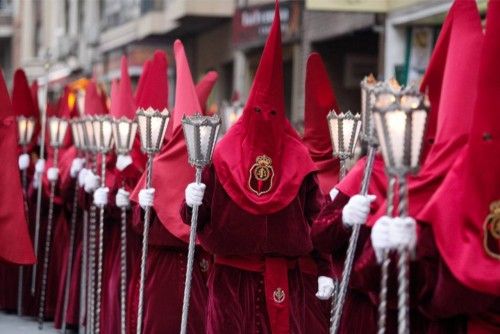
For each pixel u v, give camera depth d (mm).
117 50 50938
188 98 11695
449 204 7301
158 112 10789
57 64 46594
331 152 11859
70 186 15117
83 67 58969
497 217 7277
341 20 28219
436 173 7578
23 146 16828
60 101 20750
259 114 9211
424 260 7531
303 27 31359
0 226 12133
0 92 12219
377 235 7141
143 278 11031
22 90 17500
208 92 13281
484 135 7262
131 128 12297
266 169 9242
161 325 11508
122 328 12156
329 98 11828
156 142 10898
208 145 9336
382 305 7285
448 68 7637
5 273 17188
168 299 11508
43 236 16703
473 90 7539
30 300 16906
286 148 9383
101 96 18203
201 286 11492
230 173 9234
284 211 9320
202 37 43125
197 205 9406
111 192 12805
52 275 16516
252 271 9492
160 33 43531
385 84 7570
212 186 9555
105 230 13820
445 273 7273
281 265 9492
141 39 45812
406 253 7043
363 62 30906
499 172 7266
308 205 9477
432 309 7617
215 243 9438
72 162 15250
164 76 13086
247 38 33531
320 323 10766
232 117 19141
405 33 24500
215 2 37719
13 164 12180
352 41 30844
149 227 11484
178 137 11617
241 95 36812
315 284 10766
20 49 80500
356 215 8000
